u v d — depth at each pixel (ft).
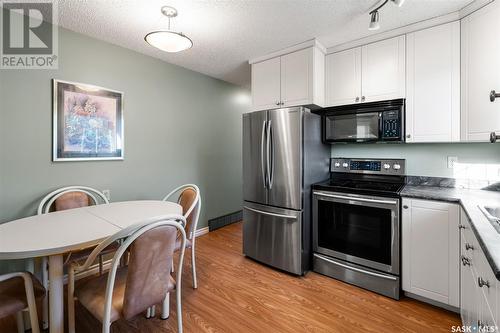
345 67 8.23
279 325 5.65
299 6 6.27
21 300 4.17
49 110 7.06
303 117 7.66
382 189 6.99
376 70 7.62
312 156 8.18
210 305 6.38
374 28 6.18
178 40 6.12
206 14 6.63
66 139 7.36
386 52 7.45
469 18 6.09
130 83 8.93
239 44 8.45
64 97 7.30
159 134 9.93
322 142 8.73
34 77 6.81
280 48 8.73
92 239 4.38
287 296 6.79
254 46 8.61
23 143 6.64
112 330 5.48
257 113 8.65
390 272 6.63
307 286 7.29
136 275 3.83
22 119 6.63
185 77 10.91
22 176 6.64
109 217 5.71
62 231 4.75
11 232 4.66
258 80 9.60
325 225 7.84
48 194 6.89
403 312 6.07
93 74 7.95
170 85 10.28
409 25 7.03
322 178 8.84
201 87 11.69
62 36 7.27
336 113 8.22
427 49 6.81
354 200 7.09
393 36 7.32
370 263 6.97
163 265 4.21
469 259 4.57
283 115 7.91
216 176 12.62
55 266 4.29
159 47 6.43
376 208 6.81
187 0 6.03
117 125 8.55
